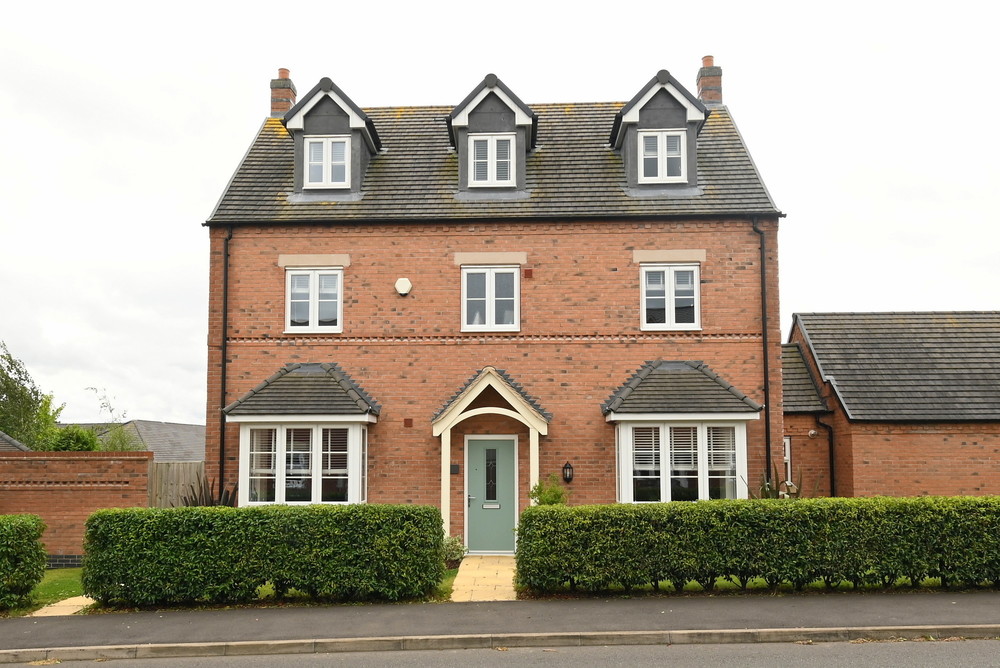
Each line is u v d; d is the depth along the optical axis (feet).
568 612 37.04
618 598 39.83
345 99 59.93
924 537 40.32
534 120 60.23
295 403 53.16
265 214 58.08
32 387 105.29
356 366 56.65
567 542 40.34
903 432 58.85
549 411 55.62
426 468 55.47
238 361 56.85
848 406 60.08
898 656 30.37
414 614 37.22
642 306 56.59
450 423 53.21
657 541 40.27
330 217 57.57
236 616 37.45
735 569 40.37
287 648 32.86
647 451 53.31
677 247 56.70
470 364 56.39
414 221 57.41
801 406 63.31
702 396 52.70
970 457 58.44
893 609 36.50
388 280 57.36
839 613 35.88
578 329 56.34
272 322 57.11
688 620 35.12
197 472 58.49
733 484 52.65
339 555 40.01
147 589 39.47
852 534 40.27
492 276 57.26
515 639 33.14
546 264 57.00
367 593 40.27
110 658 32.48
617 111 65.98
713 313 56.03
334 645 32.96
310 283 57.67
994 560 40.16
